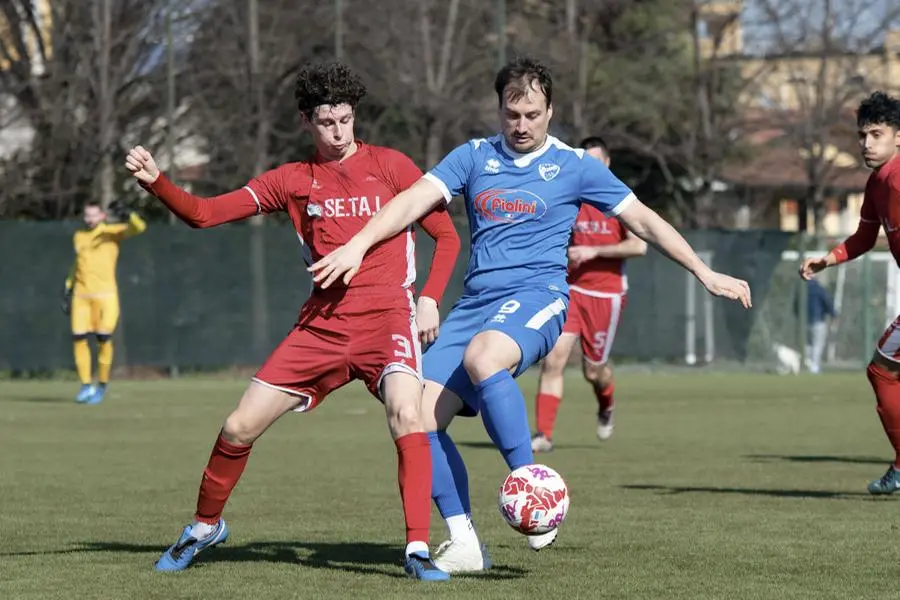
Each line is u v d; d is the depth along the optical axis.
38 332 59.22
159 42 72.94
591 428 37.50
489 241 15.72
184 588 14.13
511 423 15.05
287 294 62.19
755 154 93.88
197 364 61.28
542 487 14.48
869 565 15.48
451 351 15.69
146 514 20.44
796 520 19.33
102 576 14.91
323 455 30.06
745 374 66.50
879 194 21.91
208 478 15.22
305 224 15.38
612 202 15.60
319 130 15.12
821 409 44.78
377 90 76.62
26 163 71.50
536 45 82.62
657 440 33.72
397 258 15.27
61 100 71.06
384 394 14.85
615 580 14.55
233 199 15.14
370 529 18.72
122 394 51.97
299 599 13.46
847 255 22.72
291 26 76.88
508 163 15.64
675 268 66.44
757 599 13.49
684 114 89.44
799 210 108.69
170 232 60.72
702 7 91.19
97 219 46.81
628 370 67.00
